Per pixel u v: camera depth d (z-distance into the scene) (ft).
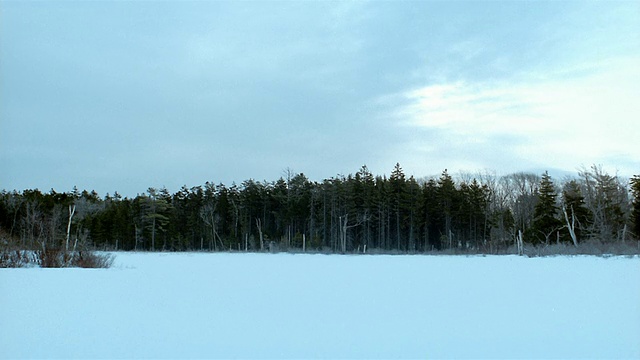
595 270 55.88
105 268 61.93
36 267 61.41
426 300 30.09
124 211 239.09
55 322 22.71
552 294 32.81
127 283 40.55
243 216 241.96
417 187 216.13
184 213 250.57
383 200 216.33
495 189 256.52
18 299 30.17
